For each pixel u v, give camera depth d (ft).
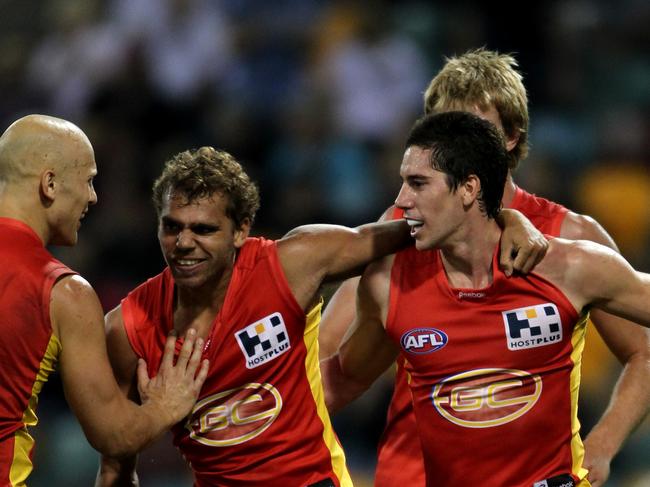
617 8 139.85
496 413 46.75
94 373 45.80
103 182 115.14
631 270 46.47
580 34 134.72
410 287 47.78
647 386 52.49
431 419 47.93
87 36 126.82
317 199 114.42
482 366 46.70
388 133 124.16
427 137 45.73
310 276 48.57
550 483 47.19
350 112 123.34
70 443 97.76
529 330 46.16
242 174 47.52
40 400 100.01
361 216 114.42
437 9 135.74
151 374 48.52
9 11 137.28
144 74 123.85
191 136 121.70
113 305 104.58
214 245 46.34
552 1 135.64
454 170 45.32
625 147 127.03
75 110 123.85
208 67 126.31
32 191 46.62
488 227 46.60
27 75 129.70
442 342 46.98
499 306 46.39
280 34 130.93
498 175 46.14
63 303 45.65
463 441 47.37
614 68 135.85
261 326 48.11
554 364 46.68
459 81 52.11
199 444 49.11
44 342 45.75
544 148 123.85
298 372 49.14
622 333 53.31
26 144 46.57
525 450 47.11
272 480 49.01
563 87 131.95
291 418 48.93
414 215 45.88
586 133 128.98
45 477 96.94
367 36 129.39
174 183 46.09
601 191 123.13
